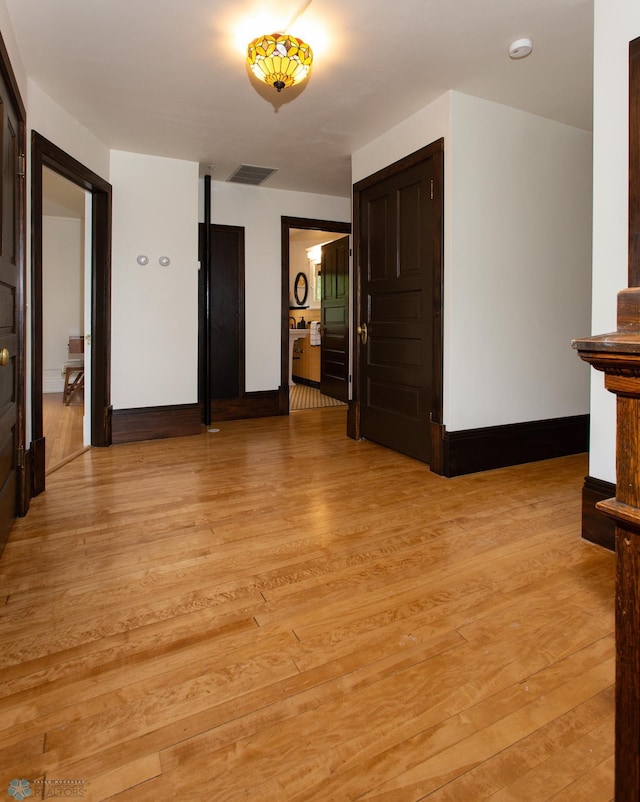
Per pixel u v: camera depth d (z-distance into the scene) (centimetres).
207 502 277
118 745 115
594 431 222
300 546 221
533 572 196
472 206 320
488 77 291
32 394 285
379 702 128
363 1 223
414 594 180
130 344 428
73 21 238
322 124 357
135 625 162
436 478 321
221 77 292
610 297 216
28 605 173
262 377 543
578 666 142
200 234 500
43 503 275
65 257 722
